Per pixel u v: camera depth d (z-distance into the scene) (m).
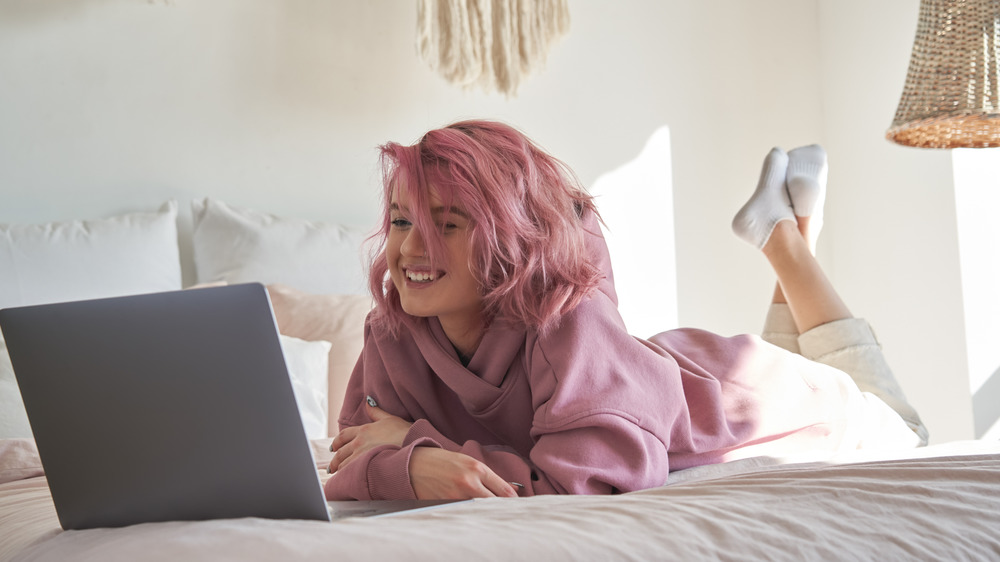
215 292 0.72
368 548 0.60
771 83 3.24
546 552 0.60
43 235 2.17
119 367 0.76
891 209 3.00
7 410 1.67
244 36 2.59
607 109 3.00
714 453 1.32
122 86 2.45
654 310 3.01
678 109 3.10
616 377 1.09
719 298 3.11
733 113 3.17
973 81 2.12
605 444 1.04
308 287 2.38
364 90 2.71
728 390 1.45
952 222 2.75
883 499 0.75
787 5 3.28
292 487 0.75
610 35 3.02
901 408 1.98
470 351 1.19
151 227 2.30
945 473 0.82
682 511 0.70
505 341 1.13
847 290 3.21
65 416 0.79
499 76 2.60
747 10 3.22
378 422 1.18
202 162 2.52
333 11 2.69
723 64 3.17
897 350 2.97
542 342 1.11
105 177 2.42
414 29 2.78
